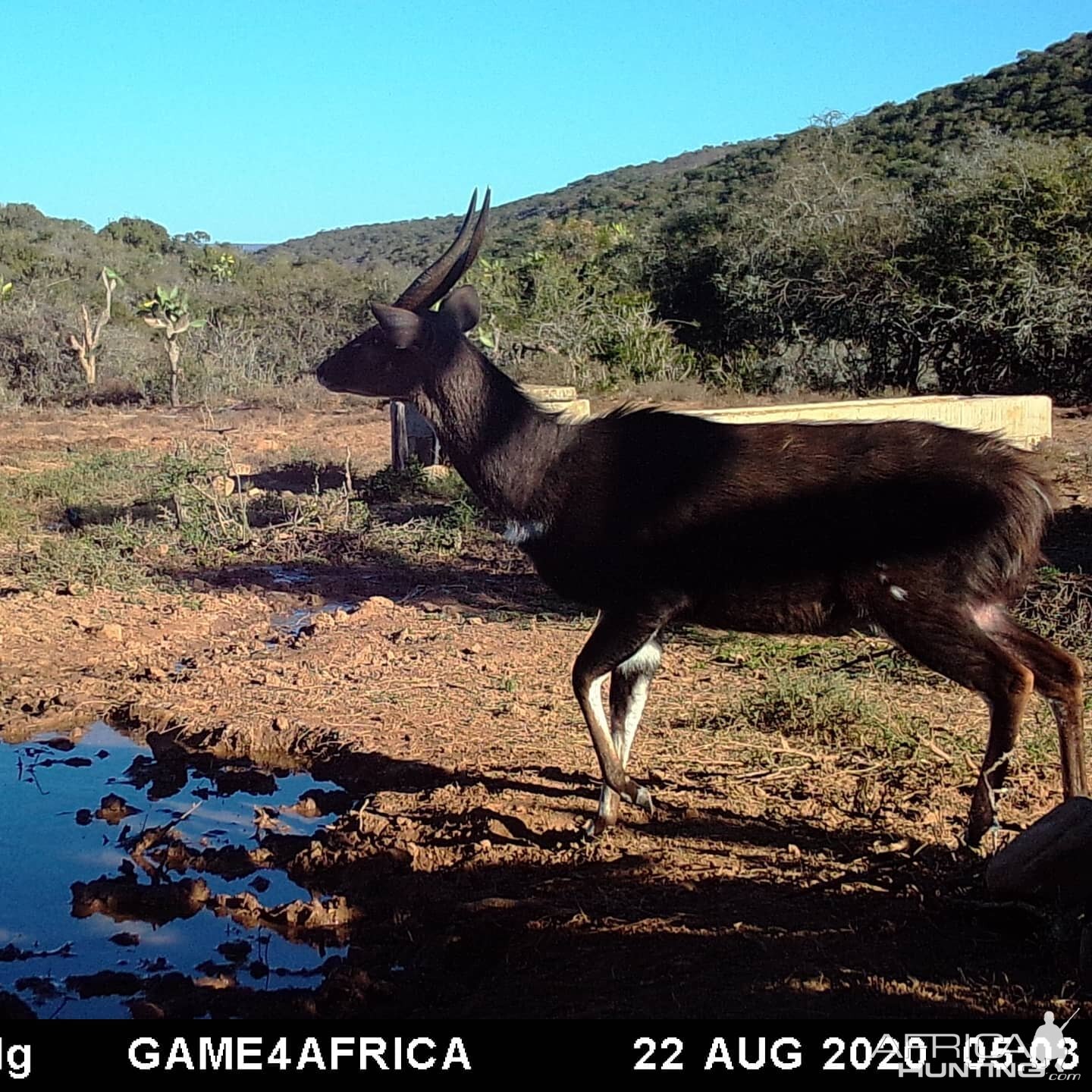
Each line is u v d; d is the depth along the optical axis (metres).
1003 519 2.13
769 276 12.29
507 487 2.36
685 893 2.15
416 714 3.17
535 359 11.08
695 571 2.27
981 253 10.72
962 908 2.00
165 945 2.15
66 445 8.90
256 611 4.34
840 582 2.20
